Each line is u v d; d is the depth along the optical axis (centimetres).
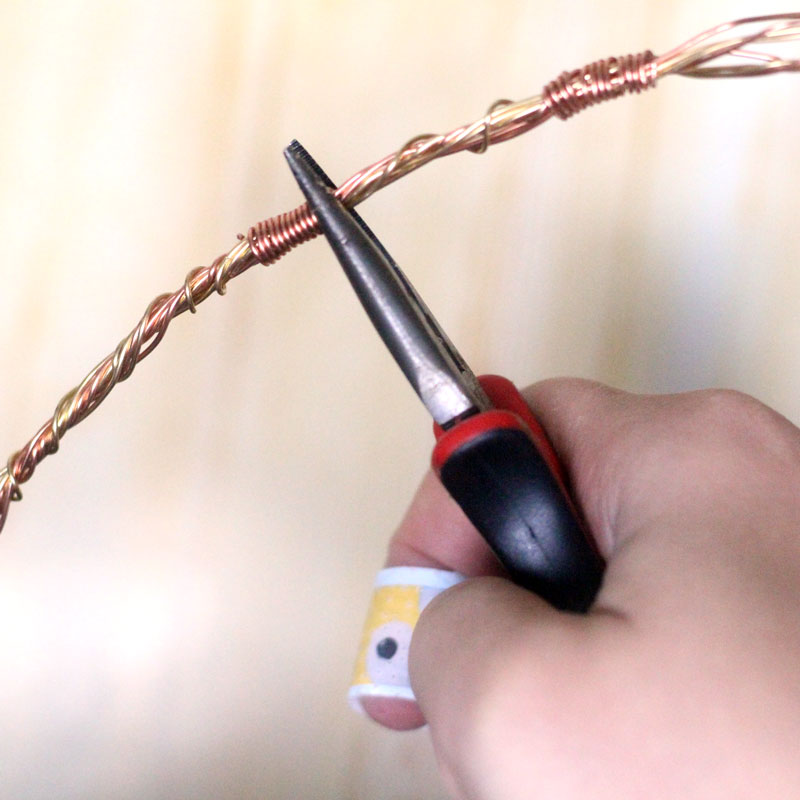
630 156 31
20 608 29
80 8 29
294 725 29
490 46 31
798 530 21
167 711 29
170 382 29
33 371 29
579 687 20
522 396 25
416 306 22
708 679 19
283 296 30
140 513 29
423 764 30
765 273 31
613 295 31
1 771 28
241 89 30
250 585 30
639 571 21
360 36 30
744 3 31
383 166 22
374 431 30
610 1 31
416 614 24
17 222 29
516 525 22
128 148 29
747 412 22
